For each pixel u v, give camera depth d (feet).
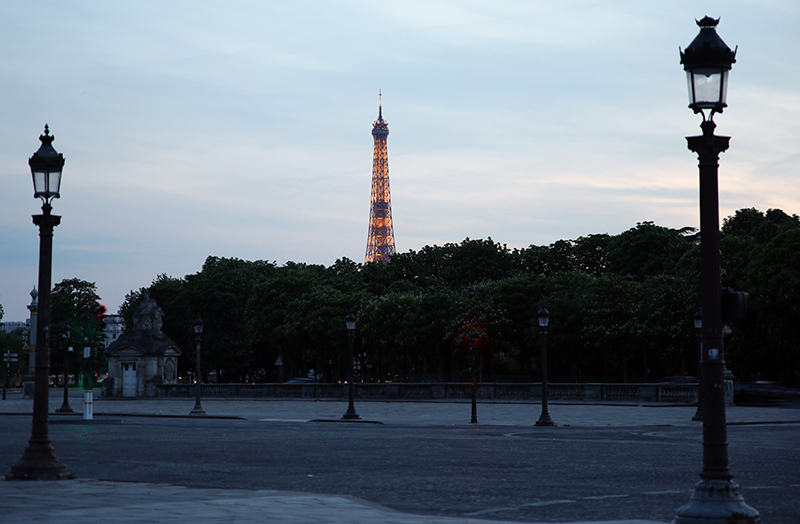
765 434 116.26
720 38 43.39
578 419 162.50
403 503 52.85
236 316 432.66
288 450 91.40
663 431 125.29
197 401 187.83
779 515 47.09
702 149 43.42
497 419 166.09
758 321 273.13
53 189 66.08
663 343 295.69
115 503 50.34
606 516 47.75
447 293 345.51
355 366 450.30
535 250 448.65
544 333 145.69
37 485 59.67
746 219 374.02
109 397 297.94
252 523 42.65
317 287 390.42
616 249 395.75
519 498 54.85
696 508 41.27
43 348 65.67
